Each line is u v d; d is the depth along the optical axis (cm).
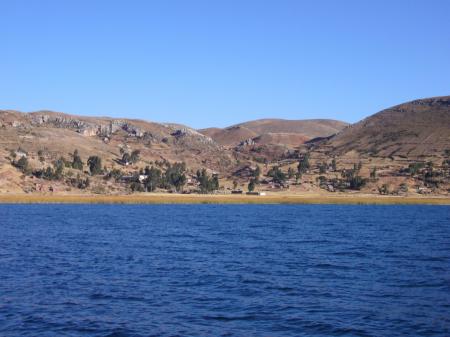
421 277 4972
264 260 6122
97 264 5741
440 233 9969
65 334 3158
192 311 3684
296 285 4584
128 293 4228
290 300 4012
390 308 3772
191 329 3262
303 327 3316
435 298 4084
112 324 3356
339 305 3859
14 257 6247
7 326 3303
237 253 6781
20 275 5006
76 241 8181
